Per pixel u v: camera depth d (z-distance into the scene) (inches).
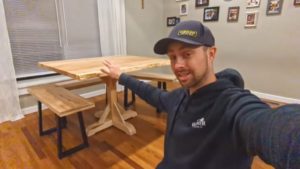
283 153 13.8
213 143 23.2
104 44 130.0
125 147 74.4
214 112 23.5
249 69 127.3
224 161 22.6
